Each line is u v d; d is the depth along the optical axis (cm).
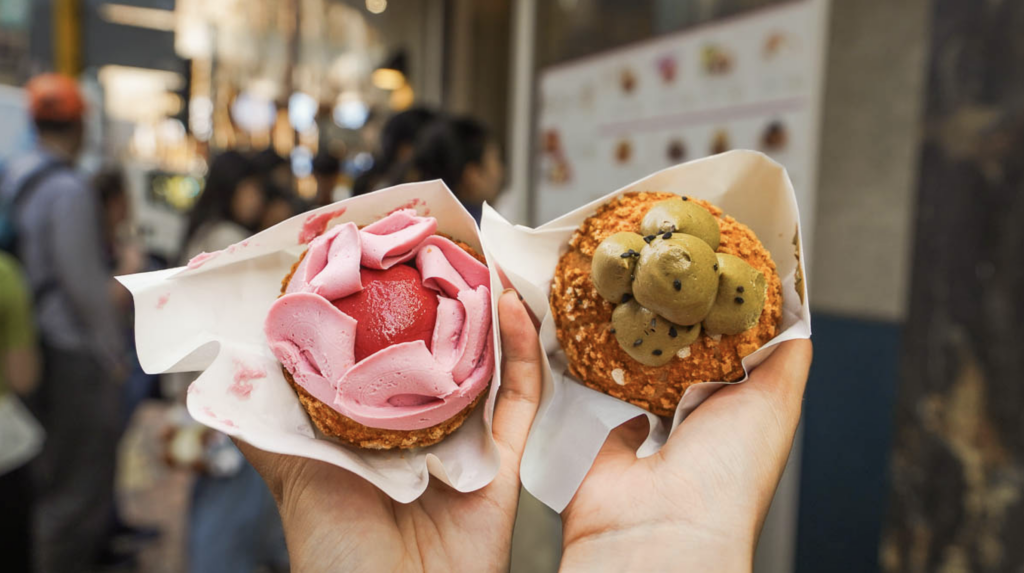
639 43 58
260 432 23
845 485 47
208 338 25
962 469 40
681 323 23
